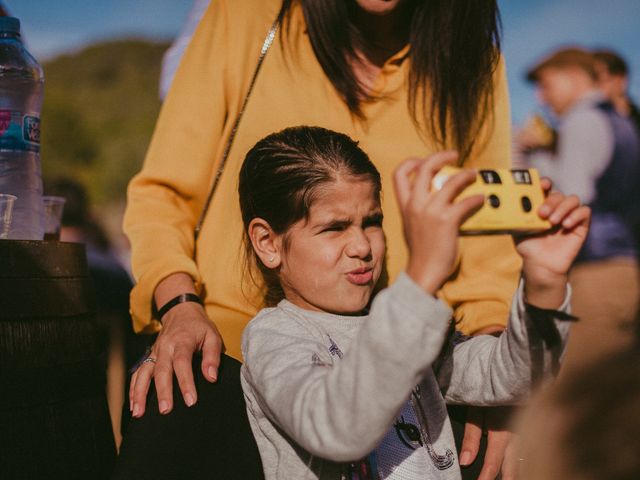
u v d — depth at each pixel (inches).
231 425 55.7
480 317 66.6
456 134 67.8
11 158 63.4
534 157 164.2
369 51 67.1
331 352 53.7
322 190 55.3
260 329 55.5
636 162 151.9
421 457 54.2
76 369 60.6
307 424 46.0
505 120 71.6
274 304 61.7
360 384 43.8
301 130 59.7
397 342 42.9
